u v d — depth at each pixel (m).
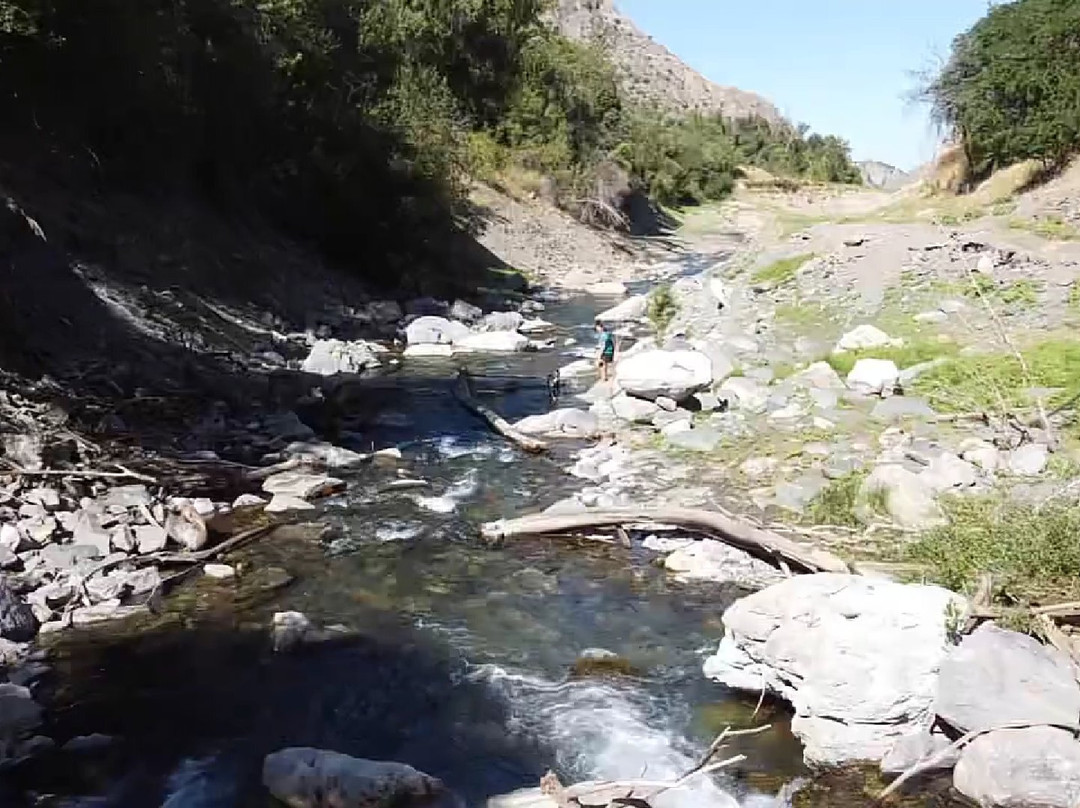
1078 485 11.09
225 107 28.27
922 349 18.81
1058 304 20.59
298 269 29.08
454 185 38.59
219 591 10.73
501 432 17.28
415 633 9.94
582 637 9.87
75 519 11.50
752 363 19.61
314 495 13.81
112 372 16.81
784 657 8.08
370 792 7.09
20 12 19.50
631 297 34.66
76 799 7.16
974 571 9.29
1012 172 35.66
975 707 7.17
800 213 74.62
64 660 9.13
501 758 7.84
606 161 57.31
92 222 21.62
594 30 138.62
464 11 50.91
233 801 7.21
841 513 12.10
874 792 7.15
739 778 7.42
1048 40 33.47
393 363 23.86
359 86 35.56
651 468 14.64
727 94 149.88
